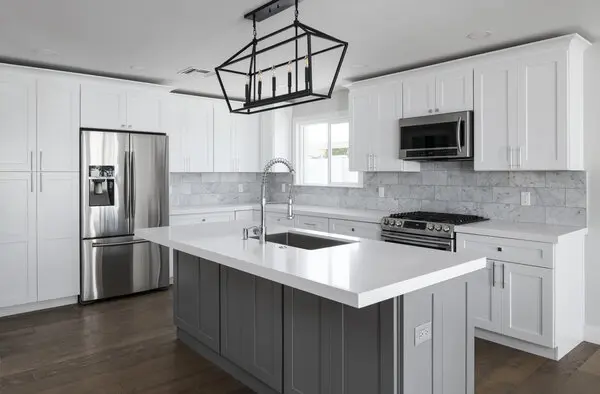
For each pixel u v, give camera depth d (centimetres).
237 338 287
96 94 450
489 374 294
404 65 414
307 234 317
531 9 277
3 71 395
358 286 178
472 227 350
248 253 247
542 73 332
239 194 646
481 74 366
